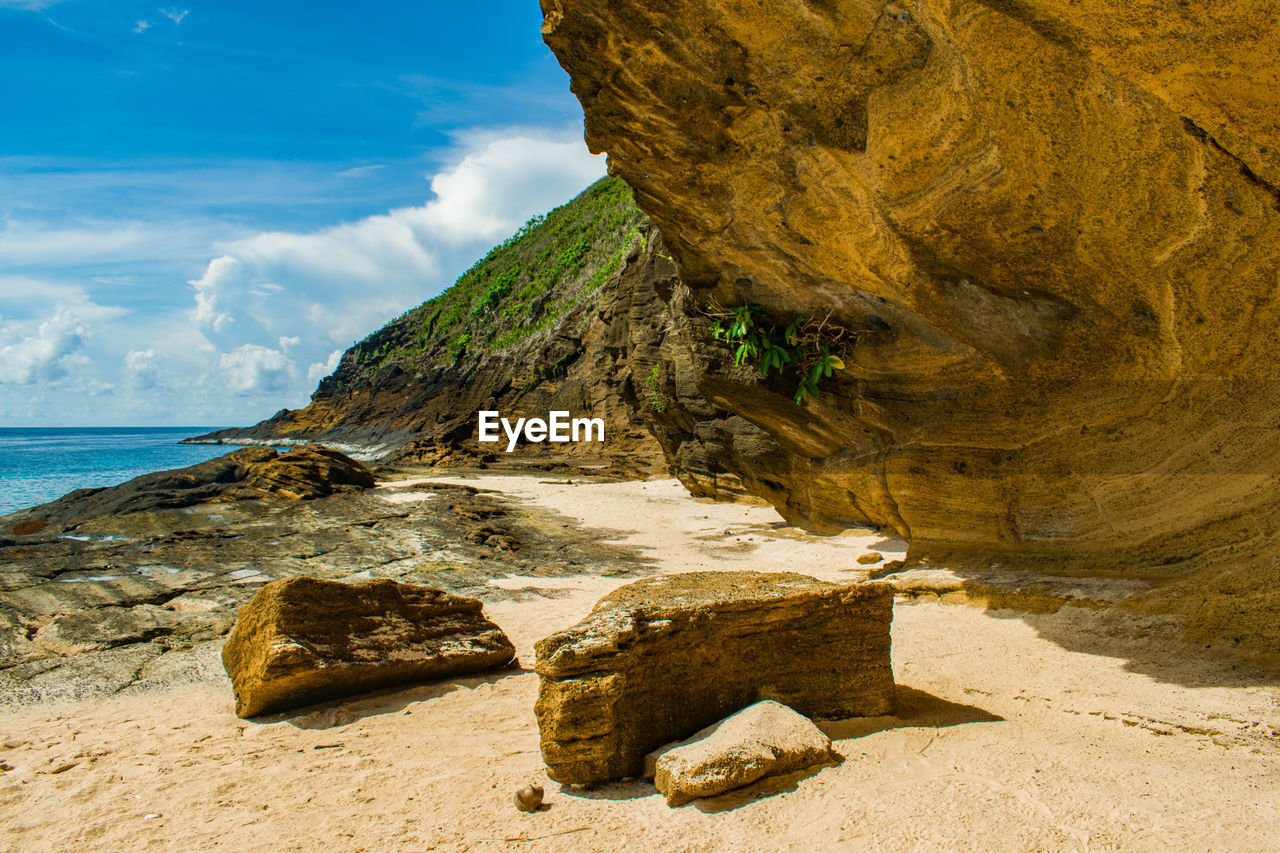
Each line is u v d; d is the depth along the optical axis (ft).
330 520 52.65
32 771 14.89
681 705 13.62
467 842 10.77
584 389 140.77
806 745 12.48
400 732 17.11
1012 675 16.98
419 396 198.29
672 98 19.52
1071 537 21.36
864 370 26.35
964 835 9.80
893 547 41.55
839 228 20.22
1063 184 15.56
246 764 15.17
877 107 16.43
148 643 26.05
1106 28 12.64
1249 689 13.70
